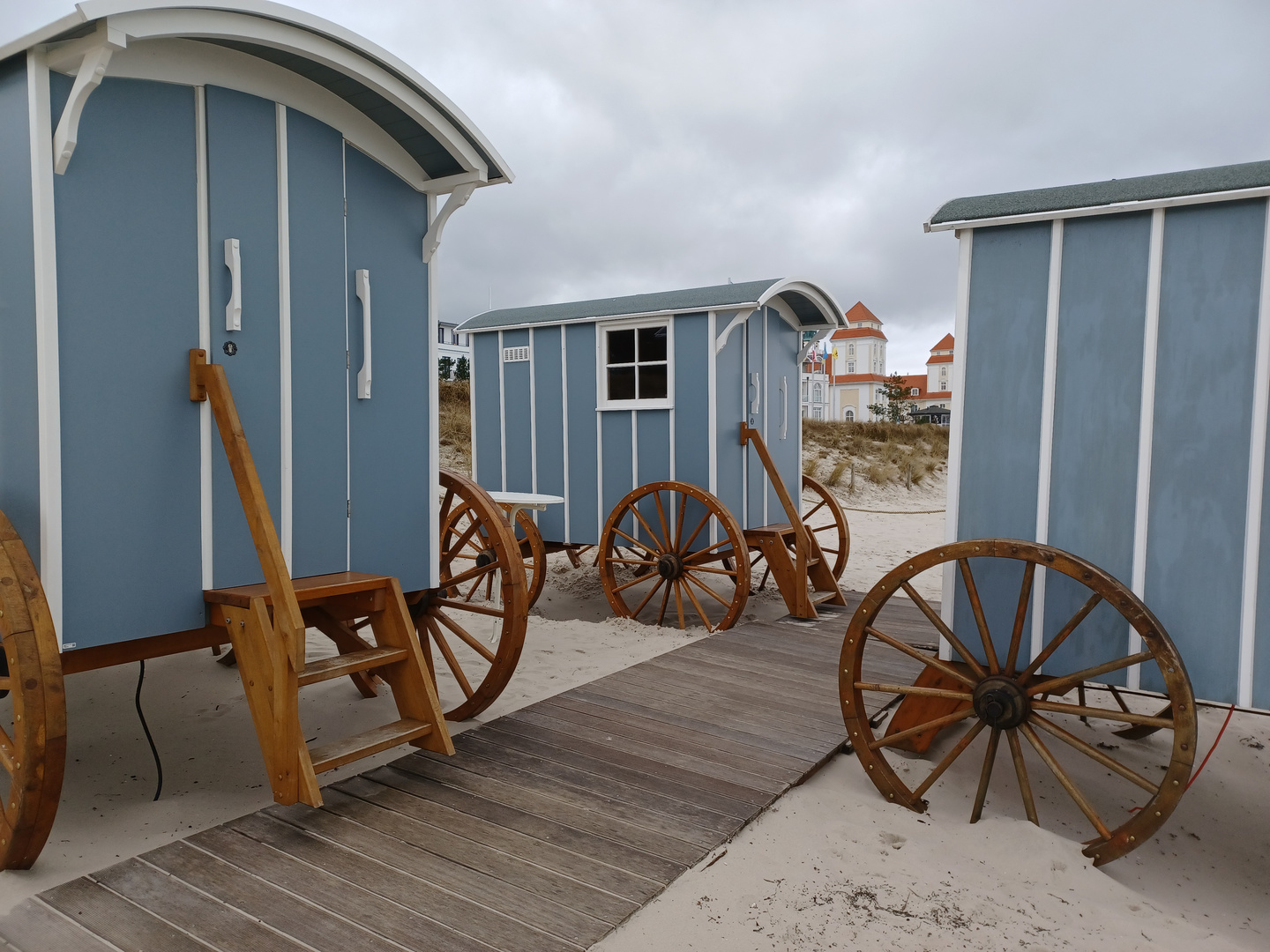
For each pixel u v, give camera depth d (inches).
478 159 153.4
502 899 97.4
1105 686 143.3
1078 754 163.6
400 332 158.2
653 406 279.9
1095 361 125.5
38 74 105.3
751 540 276.5
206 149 124.5
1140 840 111.3
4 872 104.4
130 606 117.2
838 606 287.4
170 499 121.3
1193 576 120.0
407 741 134.0
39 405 107.8
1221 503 118.0
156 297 119.0
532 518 303.9
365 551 151.6
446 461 591.2
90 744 156.2
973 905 101.9
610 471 293.0
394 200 156.8
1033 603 131.3
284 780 117.5
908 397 2236.7
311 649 227.8
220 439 127.0
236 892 97.7
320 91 139.6
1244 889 125.2
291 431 136.6
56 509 108.3
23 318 110.0
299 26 121.7
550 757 143.1
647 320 281.0
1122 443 124.1
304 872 102.7
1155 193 118.4
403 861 105.8
